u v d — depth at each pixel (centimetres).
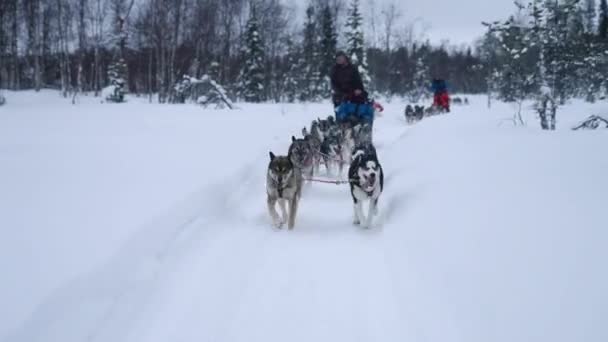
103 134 1102
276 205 662
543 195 438
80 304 321
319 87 3728
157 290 378
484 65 4738
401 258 439
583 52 1620
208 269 426
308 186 768
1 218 453
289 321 347
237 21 3812
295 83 3700
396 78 4725
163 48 2852
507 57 1520
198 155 840
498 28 1482
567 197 421
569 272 293
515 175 527
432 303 344
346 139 916
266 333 332
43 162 731
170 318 345
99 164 730
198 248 466
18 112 1783
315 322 345
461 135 891
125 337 317
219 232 520
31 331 279
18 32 3522
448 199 503
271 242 508
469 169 595
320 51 3797
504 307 290
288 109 2030
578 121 1034
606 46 1678
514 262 331
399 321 341
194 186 611
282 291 392
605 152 601
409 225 499
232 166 766
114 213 480
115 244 399
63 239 406
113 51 3659
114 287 354
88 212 482
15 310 292
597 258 299
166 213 498
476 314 302
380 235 527
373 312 357
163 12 2786
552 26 1426
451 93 5066
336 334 330
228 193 654
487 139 796
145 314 346
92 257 373
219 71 3484
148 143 959
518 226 381
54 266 354
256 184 740
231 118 1575
